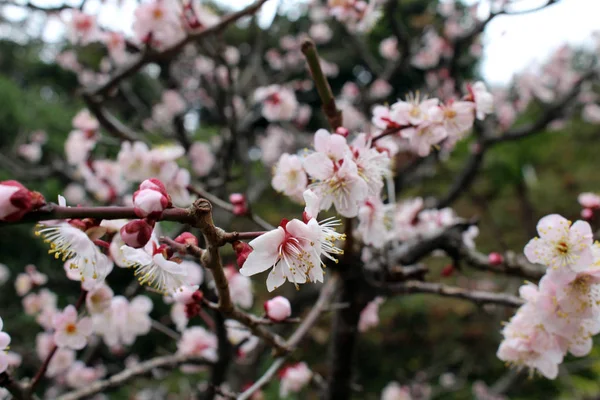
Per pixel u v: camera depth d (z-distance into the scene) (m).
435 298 7.50
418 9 5.89
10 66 8.83
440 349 7.33
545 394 6.54
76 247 1.04
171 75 4.58
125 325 2.13
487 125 4.75
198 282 2.09
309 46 1.42
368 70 6.65
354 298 2.19
